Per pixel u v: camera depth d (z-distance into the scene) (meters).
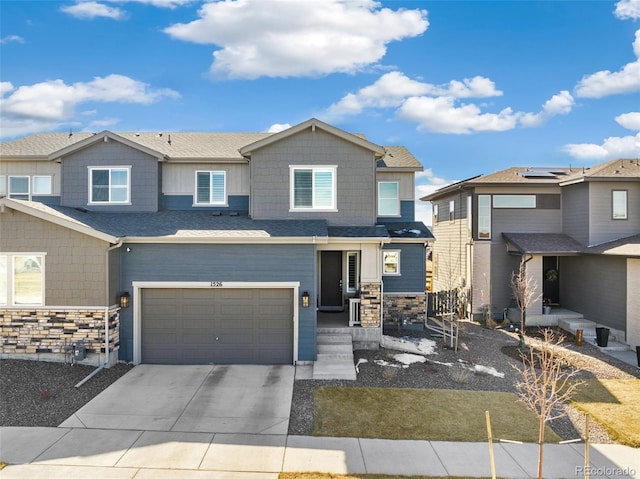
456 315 16.84
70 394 9.77
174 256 12.37
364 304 13.54
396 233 16.69
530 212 19.20
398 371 11.66
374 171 14.82
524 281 15.13
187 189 16.20
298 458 7.17
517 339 15.52
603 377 11.59
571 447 7.70
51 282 11.55
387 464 7.02
